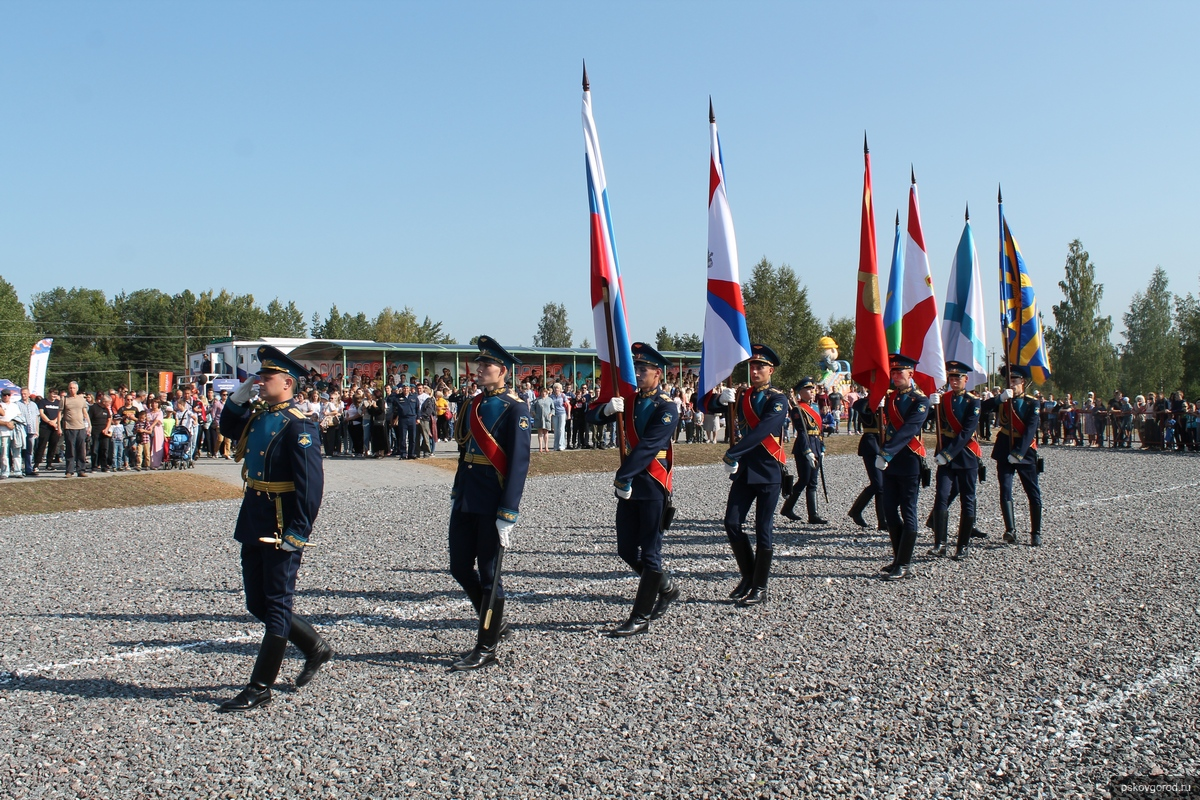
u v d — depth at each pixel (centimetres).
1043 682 528
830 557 937
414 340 9138
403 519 1244
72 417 1683
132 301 10669
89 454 1859
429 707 496
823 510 1304
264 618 509
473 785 397
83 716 487
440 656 593
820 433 1180
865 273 993
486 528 576
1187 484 1633
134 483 1609
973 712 479
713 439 2761
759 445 739
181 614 713
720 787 393
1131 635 625
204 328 9825
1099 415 2823
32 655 601
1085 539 1028
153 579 849
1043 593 759
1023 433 979
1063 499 1415
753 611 707
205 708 498
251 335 9969
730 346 803
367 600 754
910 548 825
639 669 559
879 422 1019
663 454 653
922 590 777
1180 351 7825
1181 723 463
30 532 1152
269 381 521
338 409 2209
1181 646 596
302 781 404
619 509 666
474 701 505
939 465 935
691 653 593
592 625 668
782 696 507
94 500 1468
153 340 9362
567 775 407
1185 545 980
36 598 770
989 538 1049
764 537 734
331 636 644
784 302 7194
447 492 1602
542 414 2244
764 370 771
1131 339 8075
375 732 460
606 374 688
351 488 1686
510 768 414
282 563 509
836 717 474
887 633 636
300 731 462
